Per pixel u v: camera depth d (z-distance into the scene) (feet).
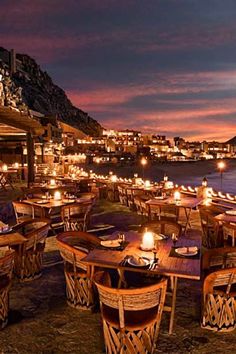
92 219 33.65
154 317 11.26
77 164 186.91
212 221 21.89
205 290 13.03
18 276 17.93
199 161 357.82
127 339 10.81
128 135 493.77
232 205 34.30
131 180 47.67
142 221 30.25
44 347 12.24
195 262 13.05
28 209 25.39
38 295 16.38
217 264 14.75
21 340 12.67
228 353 11.80
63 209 25.22
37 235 18.08
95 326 13.60
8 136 61.31
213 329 13.16
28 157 48.62
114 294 10.62
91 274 14.39
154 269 12.30
